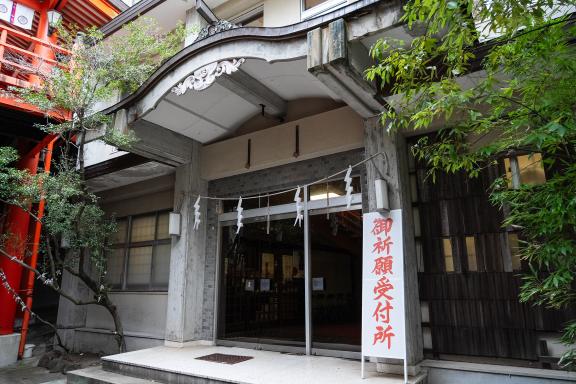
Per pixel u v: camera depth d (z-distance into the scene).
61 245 8.66
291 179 7.28
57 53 8.17
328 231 7.46
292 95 7.09
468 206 5.36
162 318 8.59
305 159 7.12
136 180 9.70
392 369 5.07
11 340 8.42
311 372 5.27
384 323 4.91
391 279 5.02
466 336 5.08
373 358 5.35
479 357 4.97
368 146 5.85
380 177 5.56
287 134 7.16
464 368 4.84
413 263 5.50
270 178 7.57
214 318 7.63
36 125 7.00
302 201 7.03
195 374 5.34
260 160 7.46
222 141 8.14
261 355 6.53
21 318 11.02
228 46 5.69
